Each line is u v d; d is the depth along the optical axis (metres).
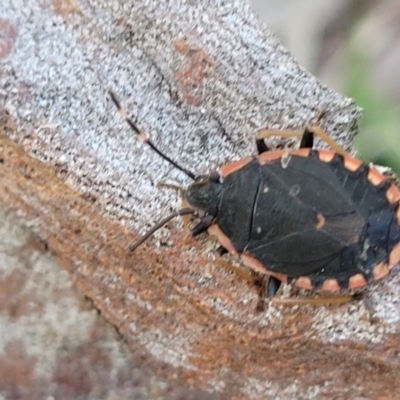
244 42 0.13
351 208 0.13
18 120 0.13
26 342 0.14
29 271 0.14
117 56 0.13
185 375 0.14
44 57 0.13
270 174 0.13
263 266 0.13
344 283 0.13
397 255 0.13
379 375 0.14
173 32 0.13
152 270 0.14
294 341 0.13
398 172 0.14
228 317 0.13
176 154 0.13
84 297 0.14
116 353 0.14
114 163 0.13
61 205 0.14
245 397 0.14
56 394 0.14
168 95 0.13
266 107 0.13
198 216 0.13
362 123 0.14
